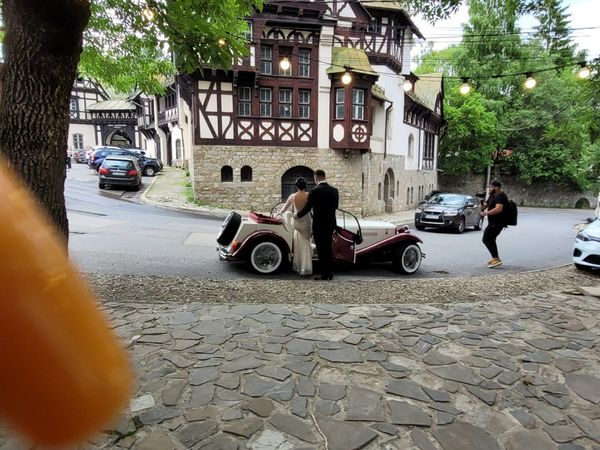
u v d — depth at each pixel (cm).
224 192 1722
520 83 3422
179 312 457
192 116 1703
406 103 2408
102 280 577
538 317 484
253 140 1733
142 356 351
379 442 253
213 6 467
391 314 475
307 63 1753
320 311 478
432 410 288
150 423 262
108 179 1833
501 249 1098
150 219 1262
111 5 526
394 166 2294
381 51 2062
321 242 651
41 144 290
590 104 1141
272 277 682
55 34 278
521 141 3772
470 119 3262
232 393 300
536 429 272
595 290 600
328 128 1806
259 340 392
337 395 303
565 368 357
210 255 825
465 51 3300
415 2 540
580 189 3722
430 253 1013
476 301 547
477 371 346
